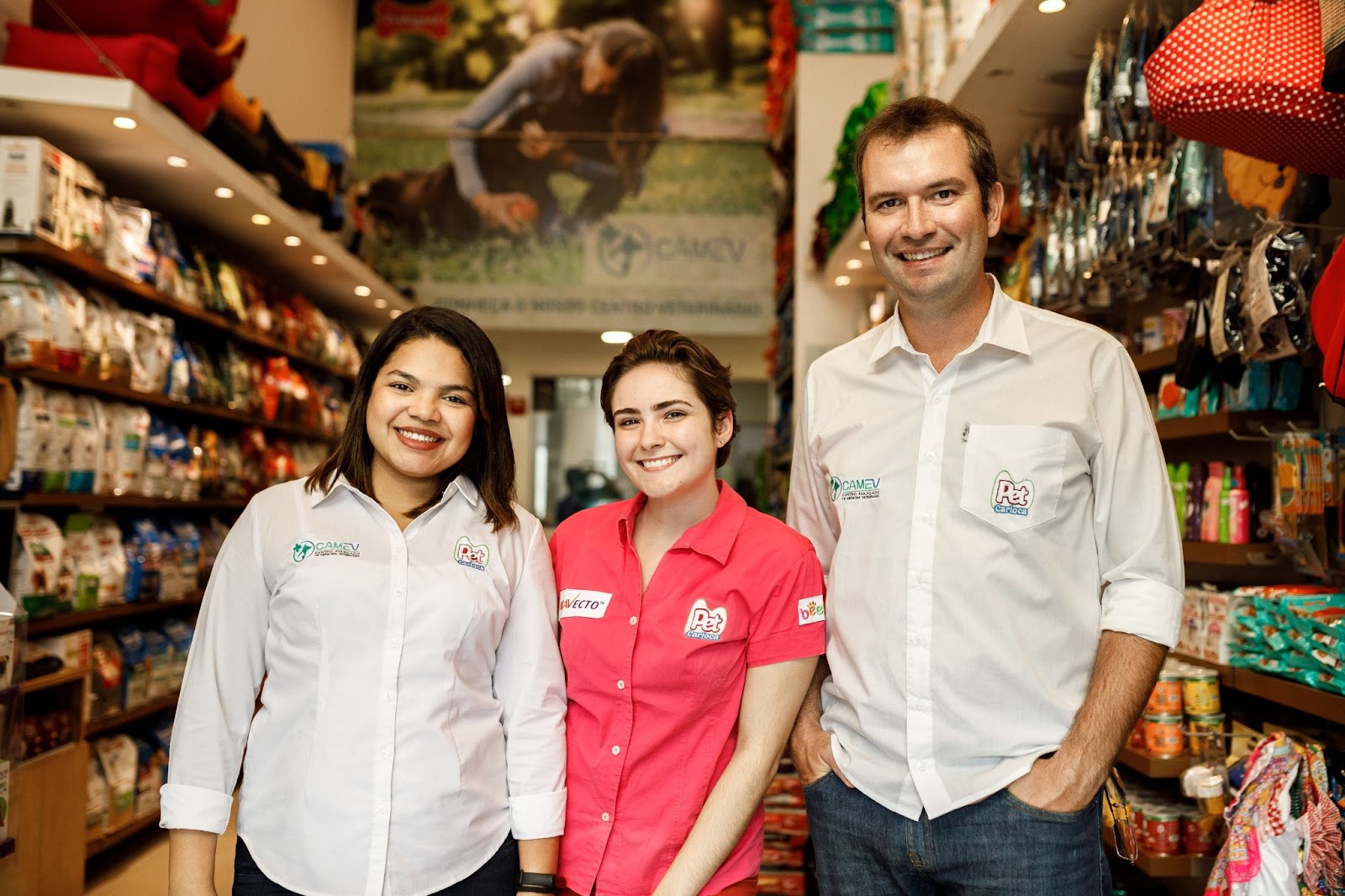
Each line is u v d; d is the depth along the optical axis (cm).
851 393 178
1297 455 206
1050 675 155
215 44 386
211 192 404
